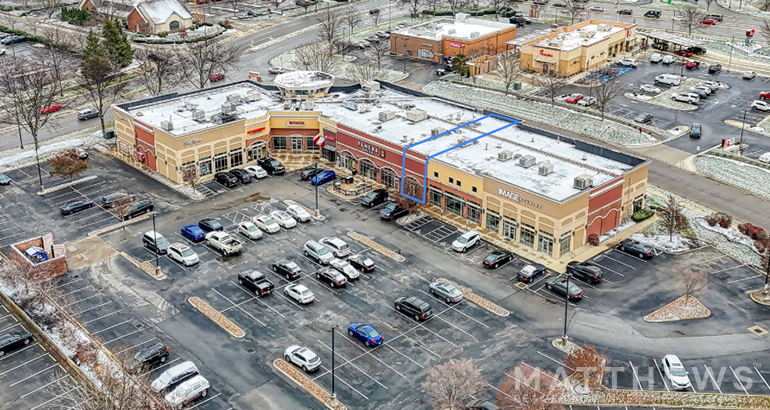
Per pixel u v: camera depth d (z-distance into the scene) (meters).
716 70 179.12
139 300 92.62
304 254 102.94
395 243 105.94
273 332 86.38
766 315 89.06
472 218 111.56
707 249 103.94
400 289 94.88
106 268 99.69
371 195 116.62
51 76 169.50
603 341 84.56
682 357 81.88
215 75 177.38
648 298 92.69
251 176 125.50
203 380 75.69
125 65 186.38
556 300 92.31
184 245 102.06
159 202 118.06
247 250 104.00
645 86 167.88
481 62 184.75
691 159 132.75
